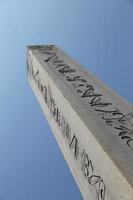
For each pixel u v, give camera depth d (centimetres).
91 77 1711
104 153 1091
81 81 1650
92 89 1562
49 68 1822
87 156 1241
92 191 1211
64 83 1619
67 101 1443
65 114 1482
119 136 1177
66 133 1485
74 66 1848
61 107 1538
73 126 1382
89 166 1228
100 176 1130
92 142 1184
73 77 1698
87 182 1255
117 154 1070
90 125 1244
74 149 1384
